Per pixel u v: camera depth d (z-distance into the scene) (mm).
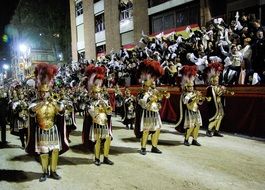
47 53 46344
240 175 6090
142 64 8016
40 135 6203
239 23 12000
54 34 44938
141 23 22797
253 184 5621
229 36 11938
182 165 6844
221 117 9578
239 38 11453
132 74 15375
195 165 6809
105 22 27828
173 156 7605
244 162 6895
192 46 12953
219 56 11688
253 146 8242
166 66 13000
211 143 8773
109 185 5828
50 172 6465
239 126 9594
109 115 7273
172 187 5605
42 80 6270
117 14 25828
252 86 9125
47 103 6223
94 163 7273
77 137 10703
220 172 6293
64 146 6543
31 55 45719
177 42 14133
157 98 7969
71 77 22047
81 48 33344
